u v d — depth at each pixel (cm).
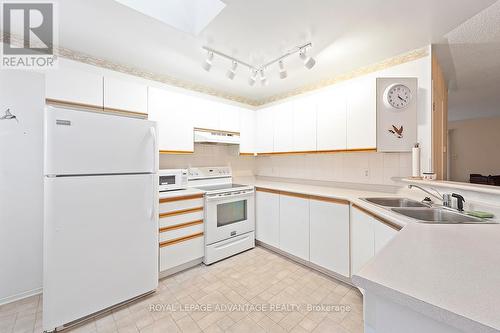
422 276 63
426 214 156
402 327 58
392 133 206
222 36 183
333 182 277
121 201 171
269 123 319
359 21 163
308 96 267
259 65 236
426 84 199
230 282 207
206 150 315
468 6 146
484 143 578
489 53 215
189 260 231
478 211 139
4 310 167
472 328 45
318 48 202
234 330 148
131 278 175
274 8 148
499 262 72
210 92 312
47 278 141
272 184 311
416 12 153
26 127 183
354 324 153
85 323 154
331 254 214
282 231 264
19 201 181
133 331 147
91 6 147
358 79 220
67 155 147
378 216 158
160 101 238
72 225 150
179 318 159
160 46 199
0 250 174
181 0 171
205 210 245
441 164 235
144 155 183
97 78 199
